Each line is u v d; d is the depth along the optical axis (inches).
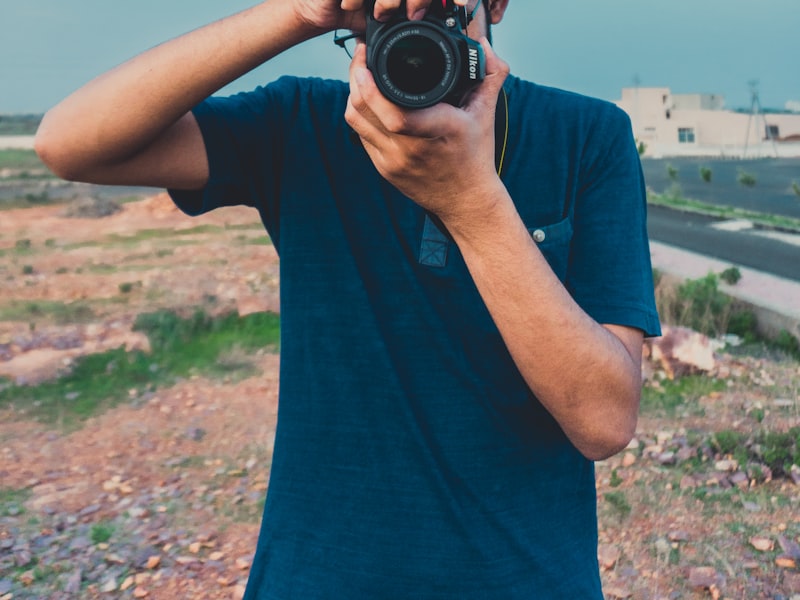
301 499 46.7
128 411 275.3
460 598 44.2
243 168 49.5
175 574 169.3
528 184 46.1
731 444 217.5
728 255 592.4
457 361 44.9
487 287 38.4
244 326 383.6
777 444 215.8
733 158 2746.1
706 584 151.5
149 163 47.3
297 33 41.4
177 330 365.1
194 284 501.7
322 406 46.8
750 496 192.9
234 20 42.3
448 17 34.9
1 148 2193.7
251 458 233.6
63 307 445.4
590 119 47.5
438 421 45.1
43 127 46.1
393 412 45.1
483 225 36.3
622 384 41.1
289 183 48.4
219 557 175.9
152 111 43.3
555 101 48.1
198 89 42.7
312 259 47.5
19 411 275.9
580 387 40.3
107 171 47.2
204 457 235.1
